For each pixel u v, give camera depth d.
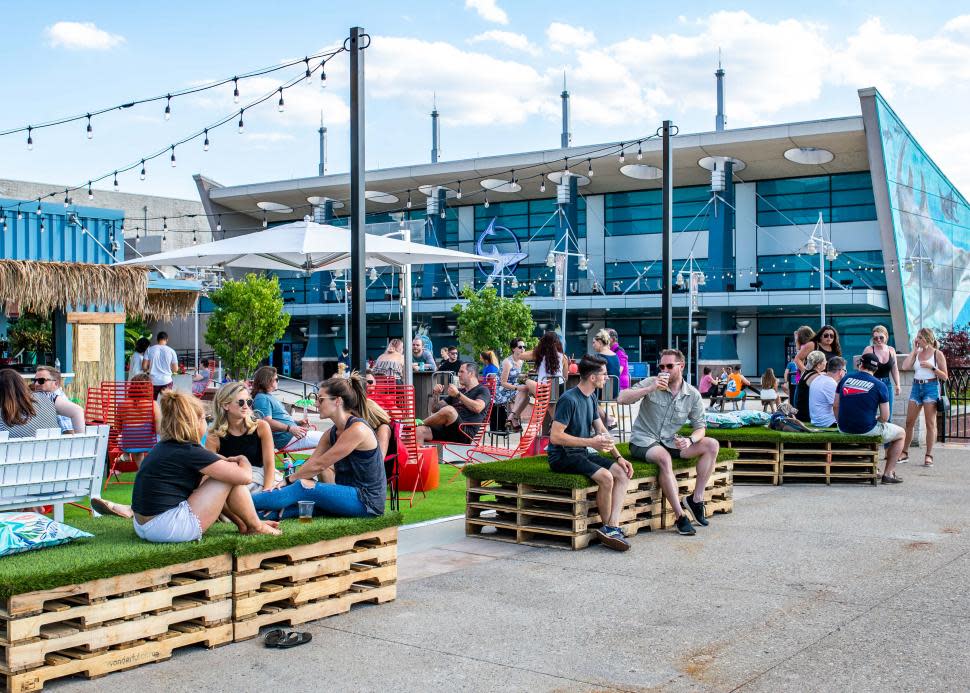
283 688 4.27
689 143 38.50
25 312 16.30
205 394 19.72
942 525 8.05
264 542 5.04
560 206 43.19
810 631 5.03
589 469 7.24
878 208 36.47
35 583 4.14
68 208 18.55
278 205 51.44
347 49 8.76
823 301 35.56
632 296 40.31
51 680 4.34
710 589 5.96
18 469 5.72
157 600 4.62
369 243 11.56
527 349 32.72
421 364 17.91
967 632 4.97
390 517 5.76
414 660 4.64
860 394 10.49
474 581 6.25
